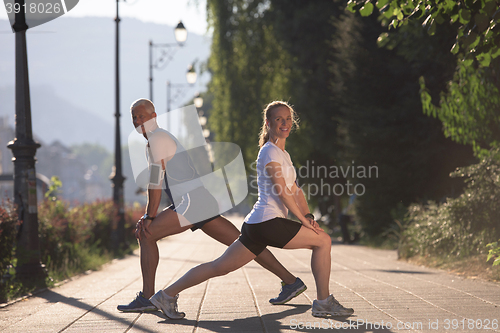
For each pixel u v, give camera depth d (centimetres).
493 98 1016
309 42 2520
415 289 721
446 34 1332
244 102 2897
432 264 1053
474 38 657
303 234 537
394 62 1764
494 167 949
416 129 1711
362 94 1853
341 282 810
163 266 1231
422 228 1184
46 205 1314
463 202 964
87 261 1313
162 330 506
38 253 964
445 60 1427
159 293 555
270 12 2858
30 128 983
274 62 2909
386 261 1224
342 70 1967
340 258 1320
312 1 2578
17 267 935
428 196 1716
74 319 585
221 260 552
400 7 768
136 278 1016
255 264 1152
